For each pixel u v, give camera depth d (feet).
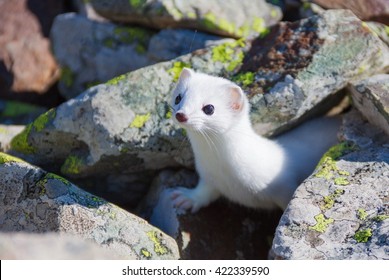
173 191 28.07
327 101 28.63
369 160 24.88
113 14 33.09
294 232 21.88
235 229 27.76
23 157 29.45
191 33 31.32
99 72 33.94
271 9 31.68
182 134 27.35
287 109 27.63
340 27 28.91
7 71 35.73
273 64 28.45
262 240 27.81
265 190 27.27
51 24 37.14
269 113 27.71
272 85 27.66
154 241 24.13
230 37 30.99
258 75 28.25
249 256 27.27
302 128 29.32
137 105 27.73
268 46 29.27
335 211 22.54
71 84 34.73
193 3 31.07
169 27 31.73
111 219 24.08
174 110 25.57
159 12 31.22
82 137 27.99
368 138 26.20
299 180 27.78
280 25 29.86
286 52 28.68
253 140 26.86
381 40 29.68
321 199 23.13
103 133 27.25
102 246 23.36
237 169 26.73
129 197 30.22
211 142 26.04
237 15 31.09
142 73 28.53
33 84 35.94
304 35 29.04
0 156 25.55
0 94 35.86
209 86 25.48
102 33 33.86
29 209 24.35
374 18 31.45
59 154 29.19
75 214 23.86
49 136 28.60
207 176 27.40
